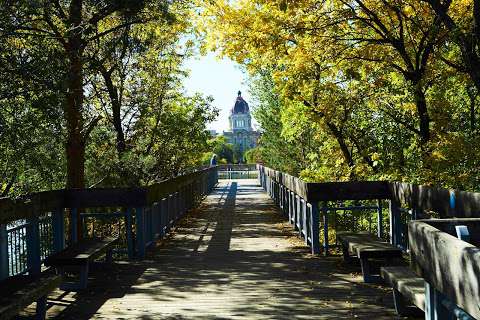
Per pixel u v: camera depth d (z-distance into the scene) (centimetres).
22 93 714
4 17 702
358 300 603
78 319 549
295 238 1101
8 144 791
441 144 1019
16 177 923
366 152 1211
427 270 341
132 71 1553
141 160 1488
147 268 820
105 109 1484
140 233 903
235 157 7988
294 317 541
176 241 1094
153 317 552
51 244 834
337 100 1164
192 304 602
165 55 1616
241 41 1156
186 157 1850
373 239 757
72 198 863
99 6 988
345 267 792
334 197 897
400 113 1152
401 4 1081
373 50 1137
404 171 1100
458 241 295
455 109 1180
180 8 1280
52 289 509
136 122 1594
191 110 1809
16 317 548
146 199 895
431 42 1033
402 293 484
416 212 753
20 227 668
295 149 2075
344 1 1124
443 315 350
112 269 812
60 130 846
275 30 1088
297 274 752
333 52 1141
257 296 632
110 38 1283
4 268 591
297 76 1155
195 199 1861
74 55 859
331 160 1389
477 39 861
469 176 993
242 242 1065
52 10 847
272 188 2092
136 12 996
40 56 725
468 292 270
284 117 1441
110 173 1466
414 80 1069
